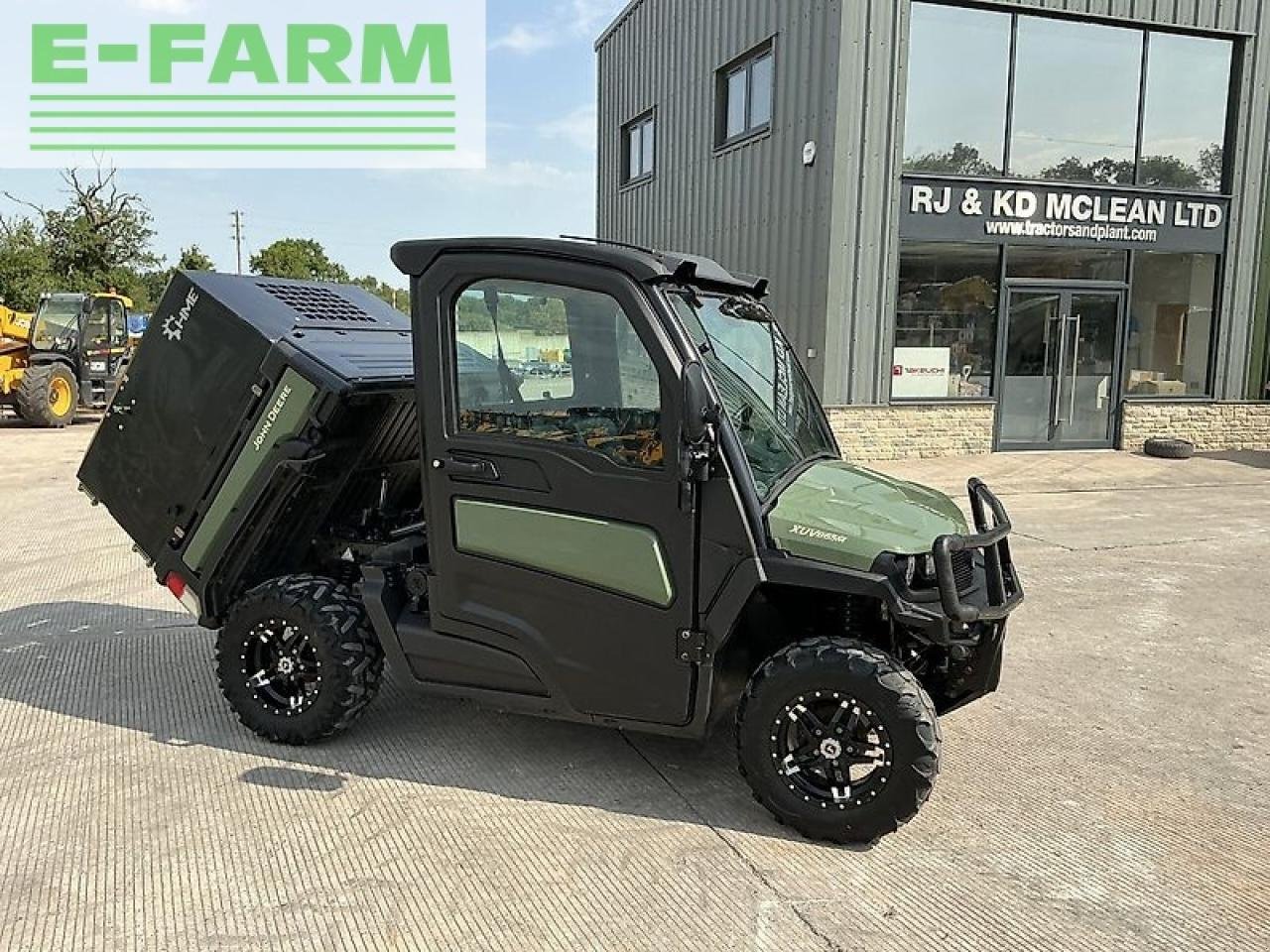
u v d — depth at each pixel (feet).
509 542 12.34
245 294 14.61
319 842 11.34
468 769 13.33
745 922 9.82
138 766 13.35
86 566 25.29
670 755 13.80
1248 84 46.50
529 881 10.54
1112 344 46.65
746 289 13.78
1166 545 27.37
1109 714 15.48
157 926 9.68
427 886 10.43
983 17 42.57
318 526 15.07
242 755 13.74
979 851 11.28
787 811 11.46
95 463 15.37
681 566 11.43
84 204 169.48
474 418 12.37
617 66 66.28
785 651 11.50
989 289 44.45
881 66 41.09
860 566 10.95
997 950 9.40
